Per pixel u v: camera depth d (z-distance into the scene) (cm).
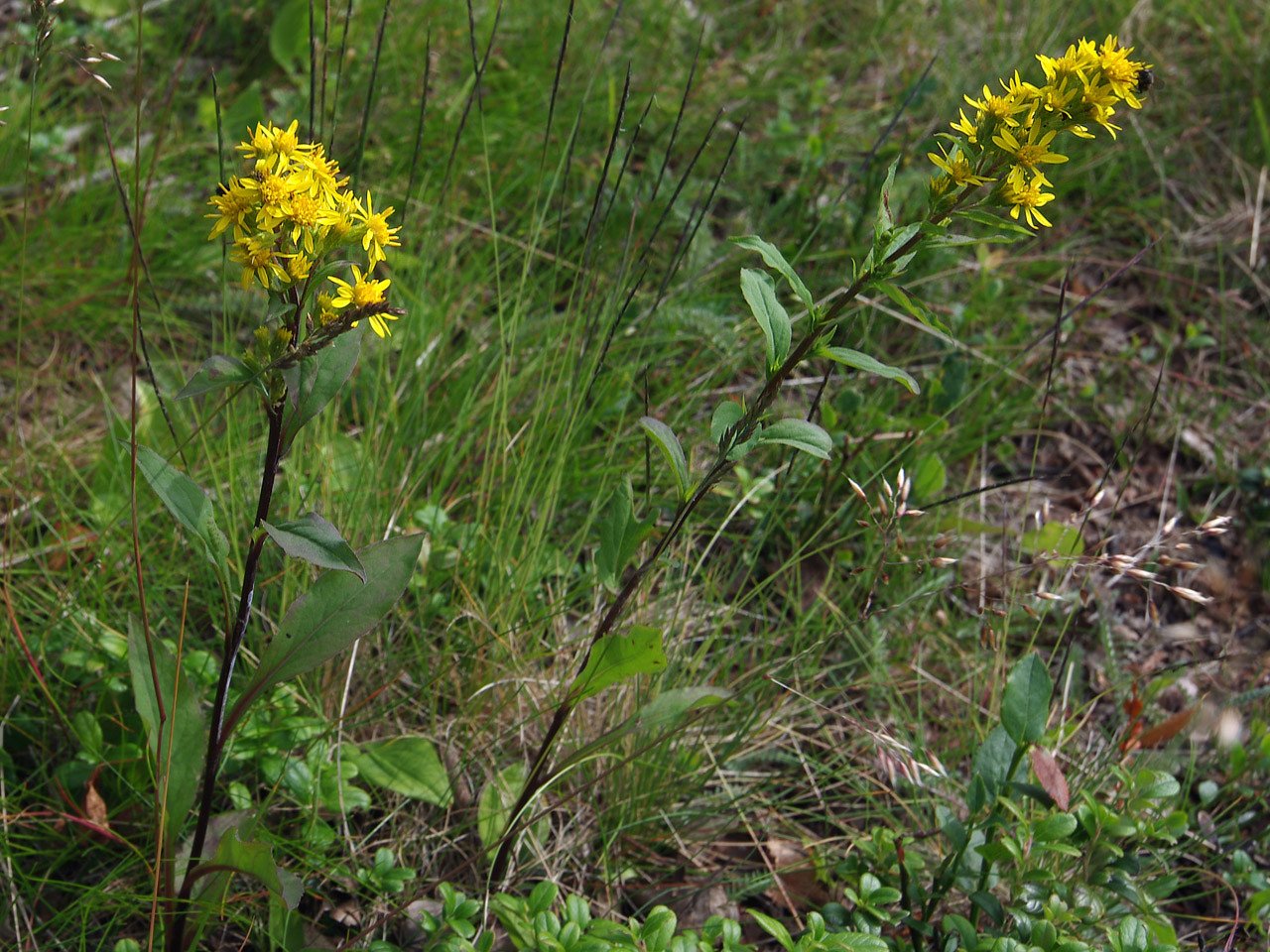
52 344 298
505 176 345
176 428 260
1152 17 437
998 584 289
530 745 241
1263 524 318
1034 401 336
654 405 298
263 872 161
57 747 220
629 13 409
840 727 258
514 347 288
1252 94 422
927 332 333
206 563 237
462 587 240
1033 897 202
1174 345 361
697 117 377
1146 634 295
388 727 236
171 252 312
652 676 236
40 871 204
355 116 357
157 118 356
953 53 415
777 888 227
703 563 279
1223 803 254
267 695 217
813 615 262
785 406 312
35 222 313
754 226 352
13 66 351
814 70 416
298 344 142
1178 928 233
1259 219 390
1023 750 206
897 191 353
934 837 233
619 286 266
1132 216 393
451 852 222
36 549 233
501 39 387
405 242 307
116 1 381
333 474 247
